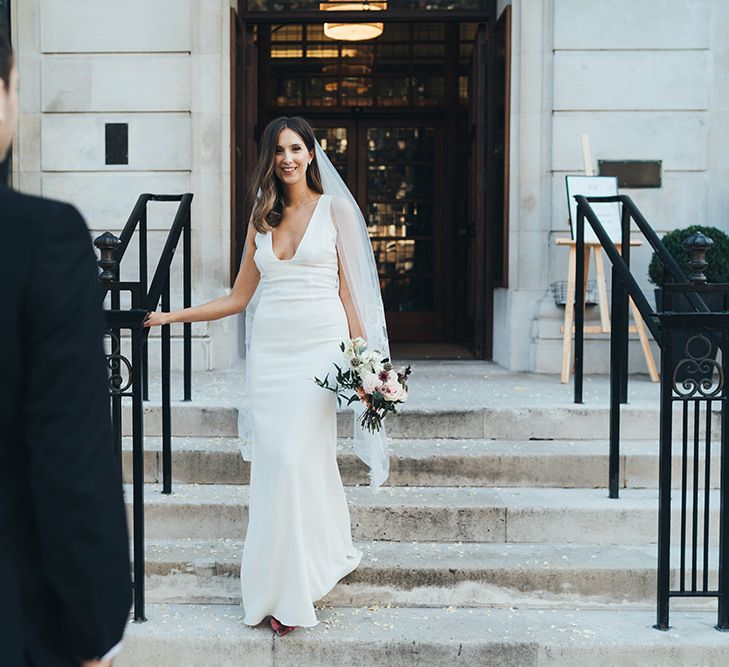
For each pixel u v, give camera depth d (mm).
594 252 6168
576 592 3746
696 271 3900
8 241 1360
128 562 1397
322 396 3486
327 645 3379
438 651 3373
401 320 9555
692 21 6484
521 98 6594
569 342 5949
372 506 4094
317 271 3562
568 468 4469
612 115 6523
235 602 3756
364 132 9516
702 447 4641
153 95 6516
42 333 1349
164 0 6492
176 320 3668
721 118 6512
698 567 3787
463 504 4125
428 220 9555
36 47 6523
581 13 6492
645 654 3369
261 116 9281
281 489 3369
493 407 4863
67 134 6547
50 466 1312
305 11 7184
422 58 9414
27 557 1386
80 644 1348
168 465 4285
